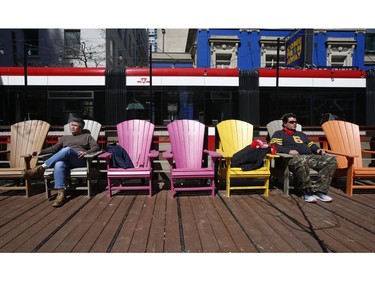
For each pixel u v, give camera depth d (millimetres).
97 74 8742
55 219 3320
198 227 3090
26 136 4719
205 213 3539
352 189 4402
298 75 9117
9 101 8539
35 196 4285
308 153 4457
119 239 2797
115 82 8758
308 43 18156
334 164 4051
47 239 2795
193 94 8922
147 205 3854
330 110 9125
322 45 18906
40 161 4902
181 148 4609
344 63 19234
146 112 8797
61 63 18281
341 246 2672
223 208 3736
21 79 8578
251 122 8914
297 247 2650
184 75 8922
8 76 8562
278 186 4953
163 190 4637
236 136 4918
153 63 22594
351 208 3754
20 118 8539
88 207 3762
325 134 4949
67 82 8672
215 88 8961
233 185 4941
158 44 26969
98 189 4652
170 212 3572
